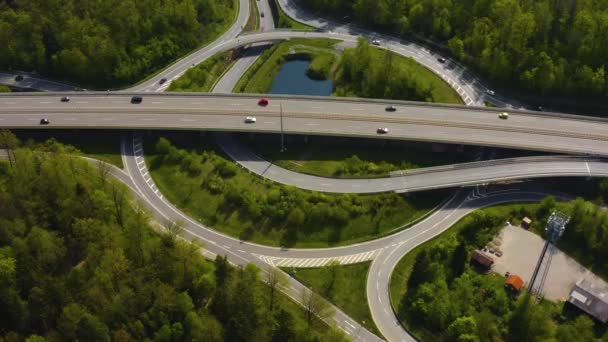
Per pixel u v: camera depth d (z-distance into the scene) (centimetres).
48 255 15250
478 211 19212
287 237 18962
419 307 16412
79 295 14438
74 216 16562
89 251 15425
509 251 18475
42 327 14225
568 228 18888
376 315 16725
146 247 16288
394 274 17812
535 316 15788
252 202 19425
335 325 16450
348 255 18488
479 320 15900
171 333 14425
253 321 15100
